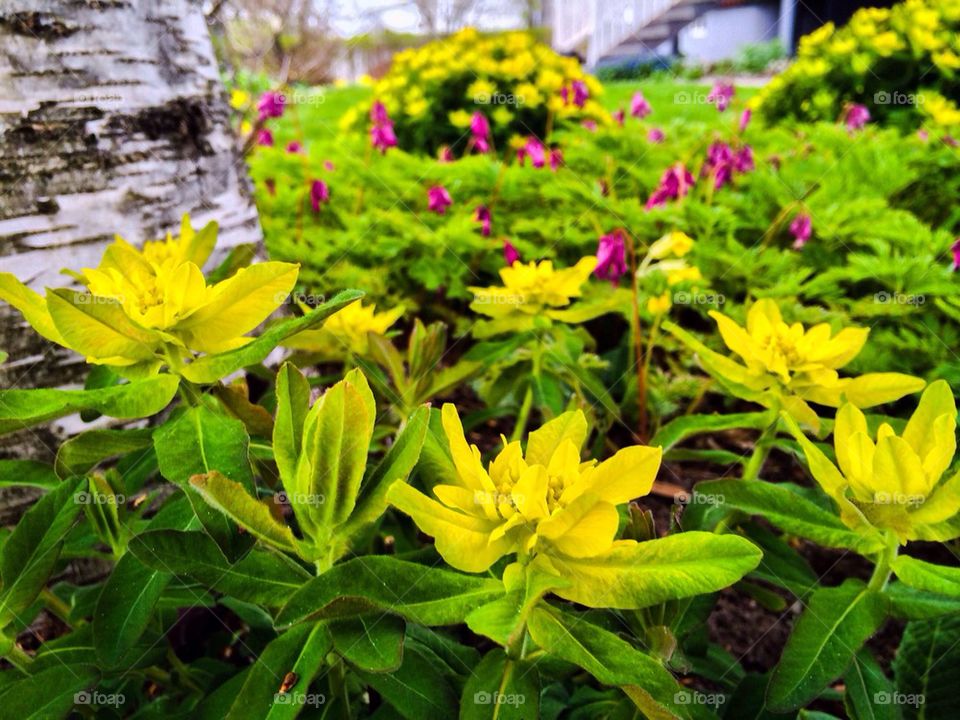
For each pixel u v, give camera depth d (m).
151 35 0.30
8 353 0.27
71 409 0.16
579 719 0.20
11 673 0.19
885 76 0.79
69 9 0.27
